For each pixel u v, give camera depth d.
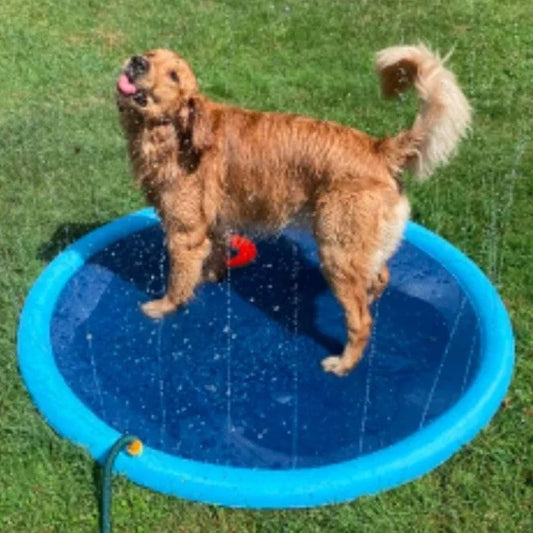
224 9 3.11
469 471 1.48
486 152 2.36
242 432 1.52
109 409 1.56
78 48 2.86
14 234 2.04
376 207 1.51
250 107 2.60
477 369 1.62
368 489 1.42
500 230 2.08
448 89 1.46
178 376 1.63
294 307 1.80
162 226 1.82
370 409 1.56
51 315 1.75
